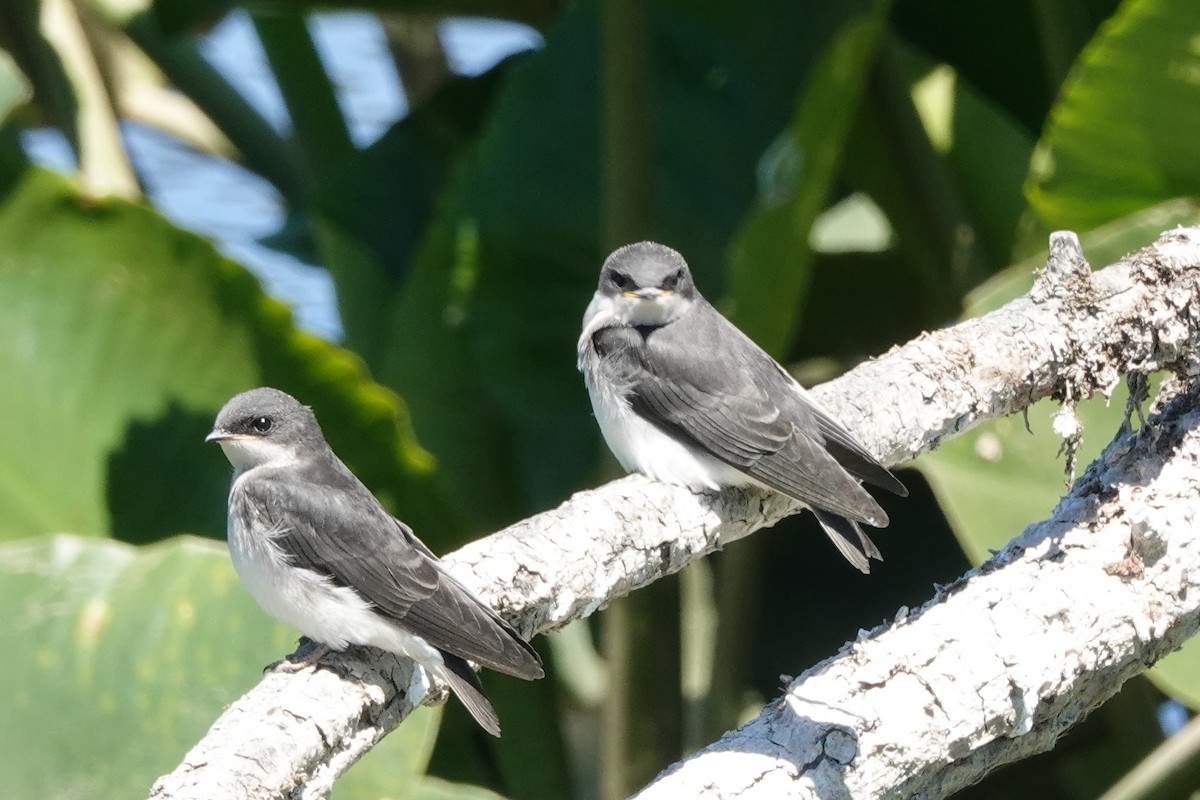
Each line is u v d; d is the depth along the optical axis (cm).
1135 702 1312
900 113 1368
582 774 1534
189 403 1271
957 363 893
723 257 1377
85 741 1040
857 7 1353
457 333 1416
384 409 1244
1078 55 1378
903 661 718
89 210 1245
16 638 1054
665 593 1275
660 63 1400
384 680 754
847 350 1464
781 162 1252
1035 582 748
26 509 1275
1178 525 767
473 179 1391
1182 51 1130
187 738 1038
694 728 1349
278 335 1252
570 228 1385
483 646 748
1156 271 839
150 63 1717
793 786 685
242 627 1050
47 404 1269
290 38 1645
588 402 1387
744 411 945
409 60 1867
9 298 1262
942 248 1395
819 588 1440
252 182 1759
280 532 840
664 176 1384
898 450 895
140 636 1054
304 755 685
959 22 1484
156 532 1275
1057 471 1105
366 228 1560
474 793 1141
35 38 1546
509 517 1425
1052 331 857
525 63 1403
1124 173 1209
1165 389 828
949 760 714
